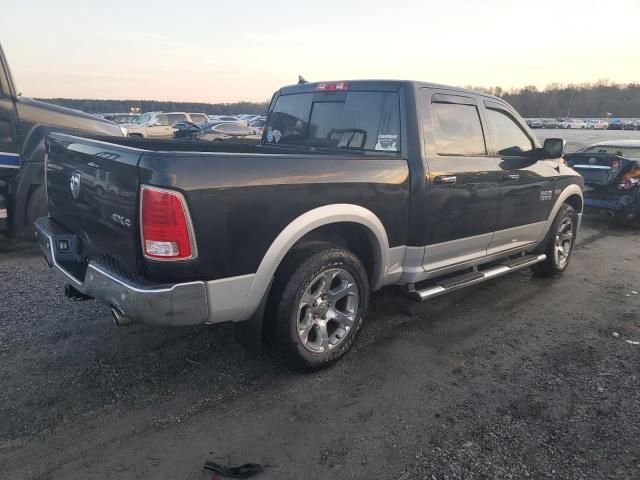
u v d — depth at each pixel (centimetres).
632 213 838
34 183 608
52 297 452
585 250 720
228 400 304
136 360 347
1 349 353
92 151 302
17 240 643
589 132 4294
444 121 400
